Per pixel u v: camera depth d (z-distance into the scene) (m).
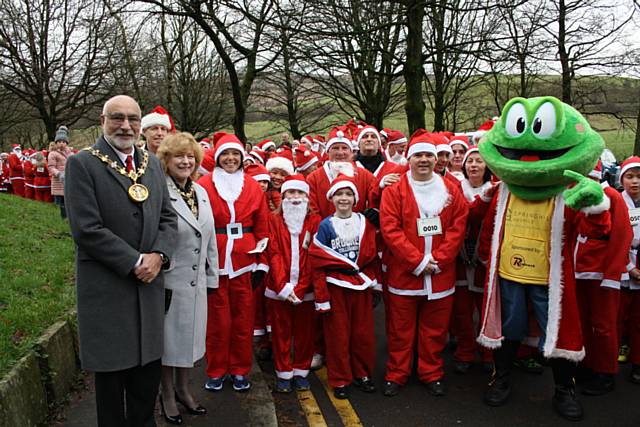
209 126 23.78
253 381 4.38
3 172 17.56
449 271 4.34
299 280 4.32
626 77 15.74
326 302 4.16
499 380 4.19
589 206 3.49
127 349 2.89
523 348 4.79
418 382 4.56
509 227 4.06
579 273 4.28
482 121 20.70
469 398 4.27
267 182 5.36
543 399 4.25
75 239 2.78
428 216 4.28
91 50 20.61
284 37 11.62
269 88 22.05
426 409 4.09
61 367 3.90
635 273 4.46
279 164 5.59
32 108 23.88
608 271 4.09
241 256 4.15
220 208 4.18
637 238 4.61
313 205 5.12
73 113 21.77
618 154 19.06
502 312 4.12
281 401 4.23
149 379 3.07
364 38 11.74
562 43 14.74
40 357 3.64
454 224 4.30
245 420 3.69
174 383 3.79
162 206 3.14
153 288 3.00
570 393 4.00
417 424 3.85
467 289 4.78
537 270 3.92
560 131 3.67
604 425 3.83
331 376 4.29
